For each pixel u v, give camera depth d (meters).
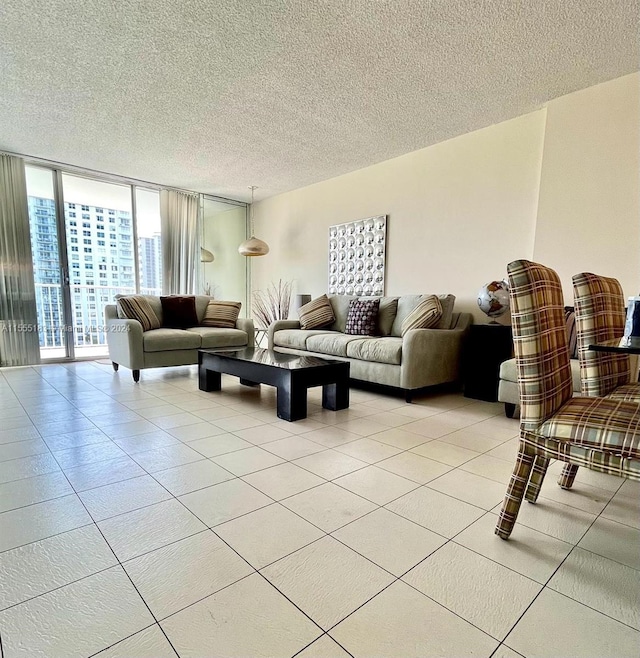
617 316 1.86
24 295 4.48
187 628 0.94
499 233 3.43
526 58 2.43
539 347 1.27
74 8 2.04
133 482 1.68
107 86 2.83
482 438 2.29
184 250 5.64
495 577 1.13
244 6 2.02
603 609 1.02
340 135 3.65
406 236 4.15
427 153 3.93
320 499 1.56
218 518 1.41
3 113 3.28
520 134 3.27
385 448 2.11
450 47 2.33
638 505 1.57
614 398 1.54
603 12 2.02
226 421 2.56
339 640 0.91
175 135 3.69
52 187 4.67
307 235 5.37
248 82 2.75
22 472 1.77
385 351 3.18
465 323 3.57
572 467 1.67
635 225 2.58
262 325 6.12
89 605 1.00
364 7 2.02
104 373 4.20
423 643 0.91
